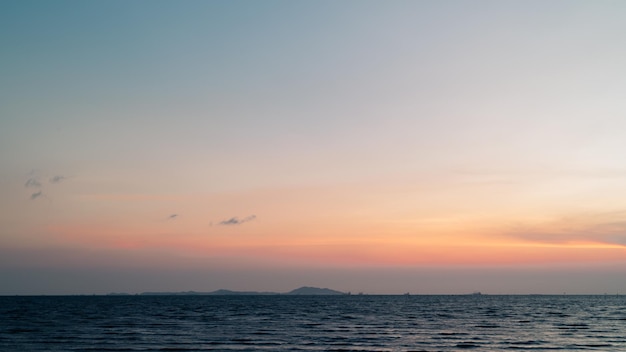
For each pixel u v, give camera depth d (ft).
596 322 275.80
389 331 210.18
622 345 162.30
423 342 168.96
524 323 267.18
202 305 584.40
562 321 285.64
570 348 153.99
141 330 205.16
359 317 324.60
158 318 298.15
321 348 149.89
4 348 143.74
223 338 174.70
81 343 156.66
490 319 305.94
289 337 180.34
